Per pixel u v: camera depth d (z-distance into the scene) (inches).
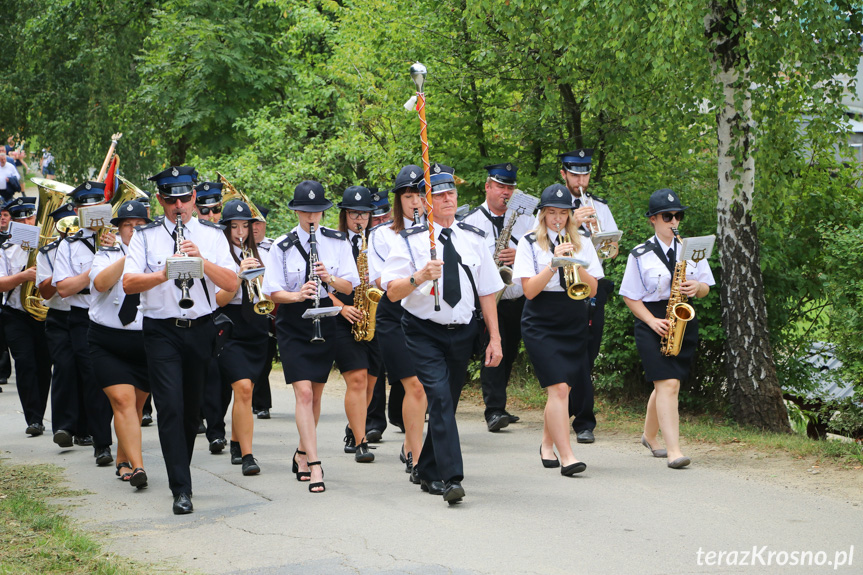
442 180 281.9
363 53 662.5
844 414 408.5
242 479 320.5
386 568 219.5
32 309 396.2
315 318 295.9
